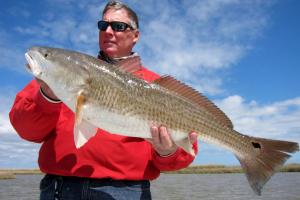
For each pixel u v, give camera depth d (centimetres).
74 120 90
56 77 85
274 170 94
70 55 88
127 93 87
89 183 91
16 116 88
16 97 90
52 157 93
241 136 98
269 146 96
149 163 97
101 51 113
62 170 91
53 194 92
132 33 113
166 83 92
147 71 108
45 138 95
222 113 97
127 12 112
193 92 94
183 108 92
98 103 86
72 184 91
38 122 88
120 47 111
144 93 89
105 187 91
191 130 92
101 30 111
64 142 92
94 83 86
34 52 86
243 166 98
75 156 91
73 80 85
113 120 86
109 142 91
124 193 93
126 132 87
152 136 87
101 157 91
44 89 84
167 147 89
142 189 96
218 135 96
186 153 98
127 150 93
